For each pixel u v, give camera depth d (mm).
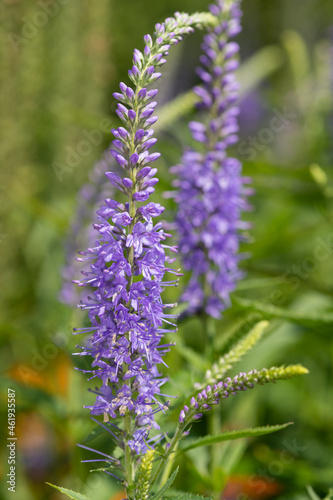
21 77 5254
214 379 2609
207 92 3826
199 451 3607
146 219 2279
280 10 10609
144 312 2275
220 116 3807
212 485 3479
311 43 10461
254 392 4871
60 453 4359
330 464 4520
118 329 2232
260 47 11109
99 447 3861
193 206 3742
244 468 4328
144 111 2289
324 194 5148
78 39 6113
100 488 3898
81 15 6133
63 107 5488
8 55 5137
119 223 2256
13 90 5230
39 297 5566
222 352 3576
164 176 5031
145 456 2160
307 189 5387
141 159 2295
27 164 5512
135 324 2215
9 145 5238
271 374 2242
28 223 5668
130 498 2260
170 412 2633
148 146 2312
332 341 4789
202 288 3834
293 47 6586
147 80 2293
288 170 5242
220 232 3746
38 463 4352
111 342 2219
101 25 6281
